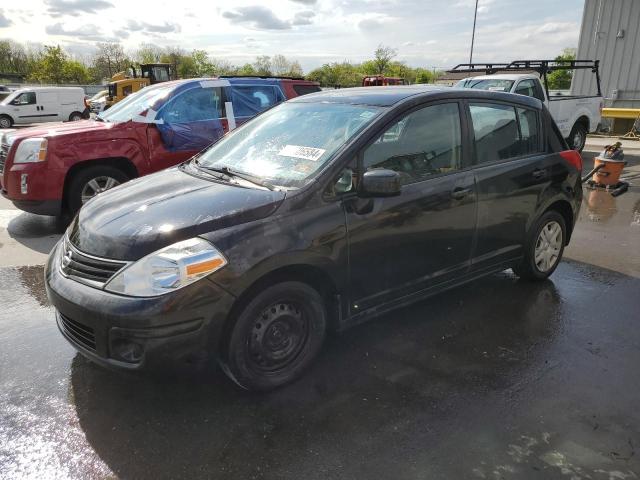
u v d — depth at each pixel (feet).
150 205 9.85
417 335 12.26
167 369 8.63
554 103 39.14
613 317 13.32
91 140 20.45
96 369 10.68
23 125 81.92
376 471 7.95
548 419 9.20
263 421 9.11
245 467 8.05
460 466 8.05
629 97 59.06
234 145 12.83
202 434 8.77
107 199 10.80
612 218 23.91
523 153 14.07
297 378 10.23
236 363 9.20
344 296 10.45
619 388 10.17
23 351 11.41
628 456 8.30
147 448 8.45
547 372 10.71
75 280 9.10
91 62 192.44
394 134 11.10
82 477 7.84
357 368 10.80
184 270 8.43
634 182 32.71
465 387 10.16
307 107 12.75
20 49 199.62
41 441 8.59
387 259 10.93
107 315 8.40
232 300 8.78
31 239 19.83
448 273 12.39
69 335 9.51
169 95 22.56
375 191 9.82
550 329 12.62
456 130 12.34
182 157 22.59
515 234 13.96
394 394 9.90
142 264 8.53
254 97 25.13
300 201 9.67
